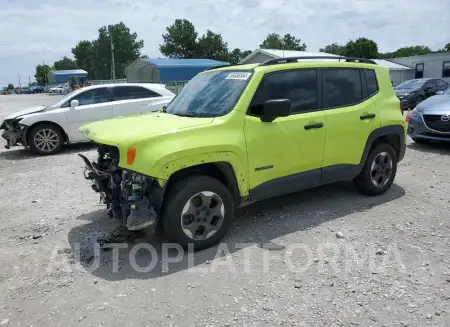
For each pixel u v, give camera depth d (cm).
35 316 326
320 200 570
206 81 511
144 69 3969
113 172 436
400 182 653
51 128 1033
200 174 424
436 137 887
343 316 312
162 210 412
